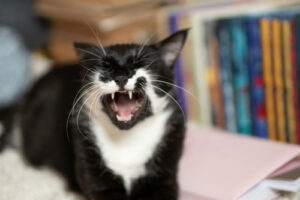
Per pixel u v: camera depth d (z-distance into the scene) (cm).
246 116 80
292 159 62
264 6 78
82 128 61
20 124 80
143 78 59
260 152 64
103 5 90
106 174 61
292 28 73
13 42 97
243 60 78
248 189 58
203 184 61
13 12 103
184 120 64
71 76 73
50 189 68
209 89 83
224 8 81
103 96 59
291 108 75
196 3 88
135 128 61
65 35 101
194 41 81
